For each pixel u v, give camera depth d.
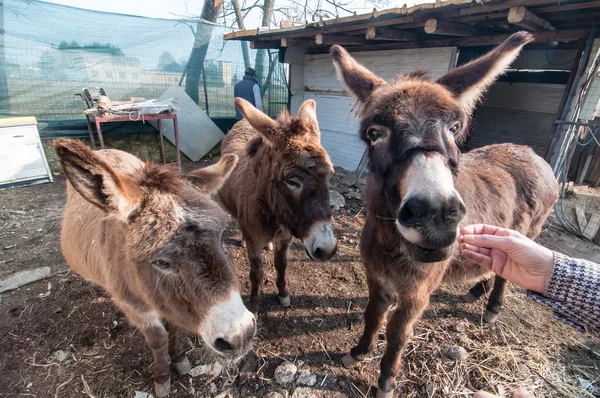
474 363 2.86
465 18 4.97
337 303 3.62
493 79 2.00
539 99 8.34
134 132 8.30
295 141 2.69
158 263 1.66
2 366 2.73
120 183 1.56
